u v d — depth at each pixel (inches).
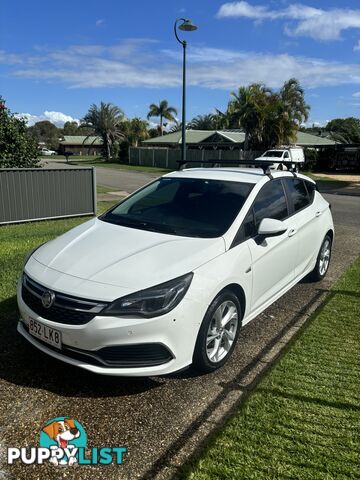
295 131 1312.7
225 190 167.8
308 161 1357.0
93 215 424.2
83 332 114.7
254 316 159.3
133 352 117.3
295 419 113.0
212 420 113.5
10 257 244.8
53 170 386.0
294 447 103.0
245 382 131.9
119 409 117.3
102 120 2292.1
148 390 126.2
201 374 135.4
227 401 121.8
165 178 187.9
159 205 169.5
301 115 1546.5
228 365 141.3
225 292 135.5
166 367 120.0
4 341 149.7
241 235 149.3
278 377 131.8
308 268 207.9
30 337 130.3
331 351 148.9
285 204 184.5
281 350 151.3
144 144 1887.3
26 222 377.1
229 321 139.9
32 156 465.4
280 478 94.0
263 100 1285.7
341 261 268.4
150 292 117.2
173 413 116.1
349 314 181.5
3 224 362.6
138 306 115.2
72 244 144.7
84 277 122.7
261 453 101.0
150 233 149.2
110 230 154.3
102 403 119.5
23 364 136.5
